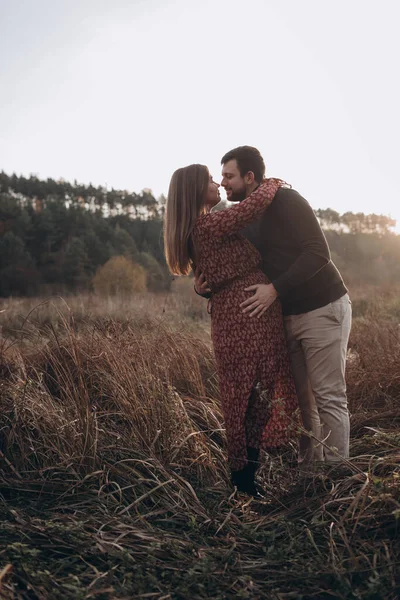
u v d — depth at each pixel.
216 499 2.43
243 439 2.51
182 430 2.88
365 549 1.85
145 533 2.00
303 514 2.18
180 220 2.59
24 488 2.35
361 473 2.15
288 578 1.75
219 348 2.58
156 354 3.80
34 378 3.36
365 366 4.05
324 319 2.68
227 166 2.73
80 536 1.90
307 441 2.86
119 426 2.90
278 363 2.59
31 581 1.63
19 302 13.06
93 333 3.68
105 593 1.59
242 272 2.55
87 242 59.75
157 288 28.94
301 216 2.61
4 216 71.31
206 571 1.71
